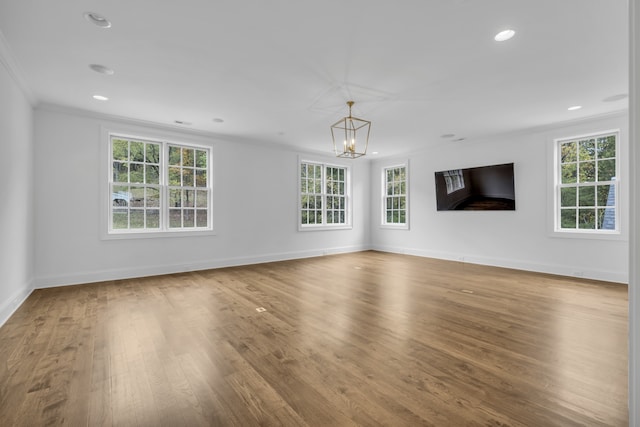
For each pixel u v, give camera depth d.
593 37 2.55
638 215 1.27
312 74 3.22
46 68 3.11
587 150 4.90
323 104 4.10
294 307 3.43
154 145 5.17
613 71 3.16
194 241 5.50
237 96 3.82
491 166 5.89
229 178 5.92
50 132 4.23
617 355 2.29
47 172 4.21
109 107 4.23
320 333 2.71
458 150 6.44
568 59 2.92
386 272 5.34
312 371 2.08
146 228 5.07
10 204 3.18
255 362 2.20
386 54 2.83
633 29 1.28
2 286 2.98
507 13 2.25
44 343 2.50
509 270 5.48
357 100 3.95
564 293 3.98
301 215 7.05
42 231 4.18
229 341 2.54
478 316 3.13
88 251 4.52
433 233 6.95
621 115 4.46
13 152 3.25
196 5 2.16
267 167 6.45
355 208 8.05
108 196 4.70
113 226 4.80
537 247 5.36
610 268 4.62
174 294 3.95
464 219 6.37
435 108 4.25
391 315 3.16
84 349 2.40
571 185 5.01
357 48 2.73
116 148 4.85
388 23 2.37
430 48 2.72
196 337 2.62
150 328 2.82
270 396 1.80
